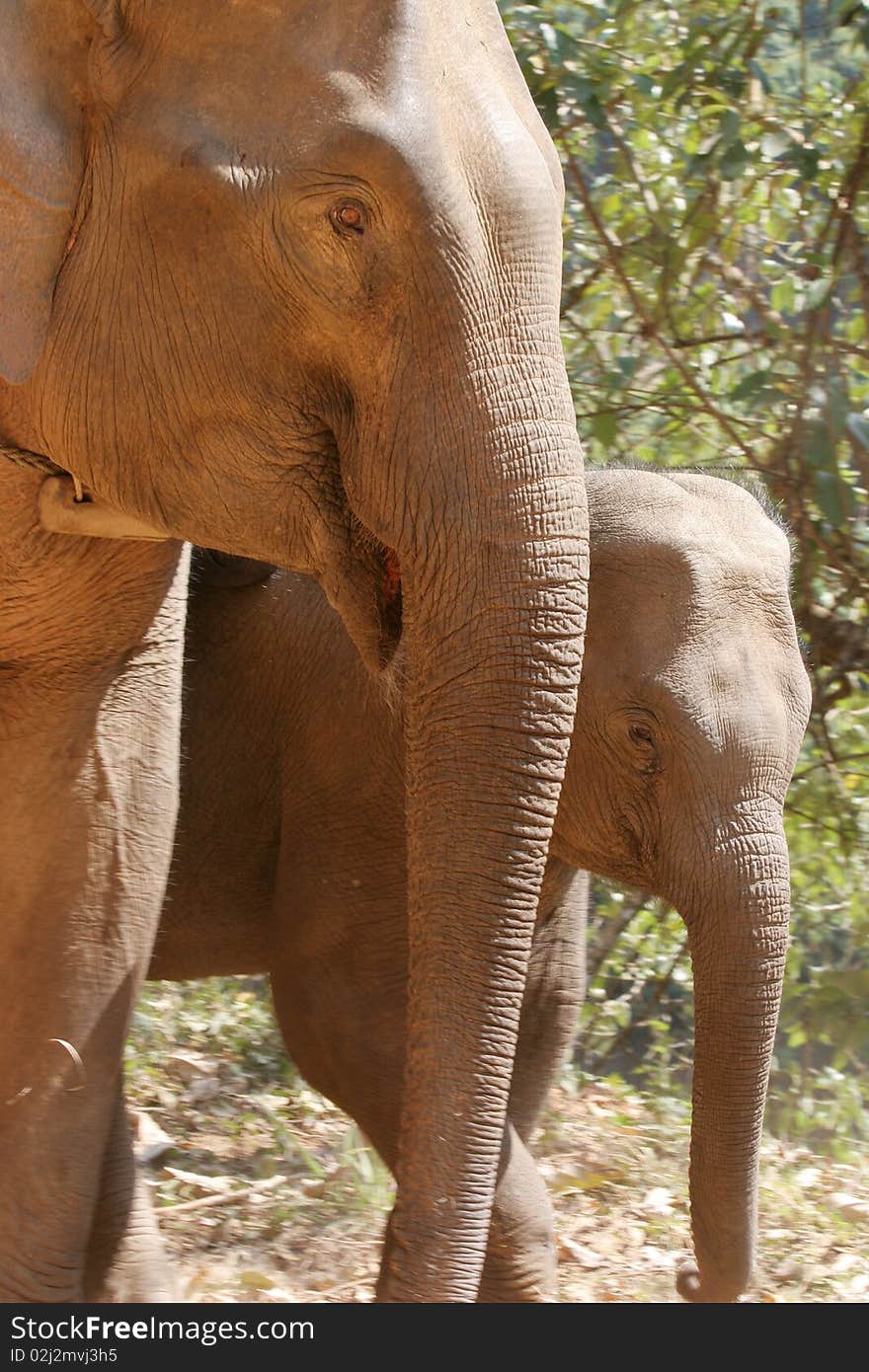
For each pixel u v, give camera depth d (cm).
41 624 482
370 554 410
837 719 956
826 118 906
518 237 383
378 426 385
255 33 382
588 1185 729
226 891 665
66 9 391
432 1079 382
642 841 616
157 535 452
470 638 381
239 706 654
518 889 383
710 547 625
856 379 970
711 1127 587
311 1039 634
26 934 489
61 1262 491
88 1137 495
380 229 378
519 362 381
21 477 449
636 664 613
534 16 820
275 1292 585
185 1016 885
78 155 395
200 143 383
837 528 841
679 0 908
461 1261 378
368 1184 689
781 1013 902
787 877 606
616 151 930
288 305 388
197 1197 694
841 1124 838
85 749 493
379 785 629
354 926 629
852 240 895
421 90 377
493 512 379
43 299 398
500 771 380
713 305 956
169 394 401
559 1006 655
